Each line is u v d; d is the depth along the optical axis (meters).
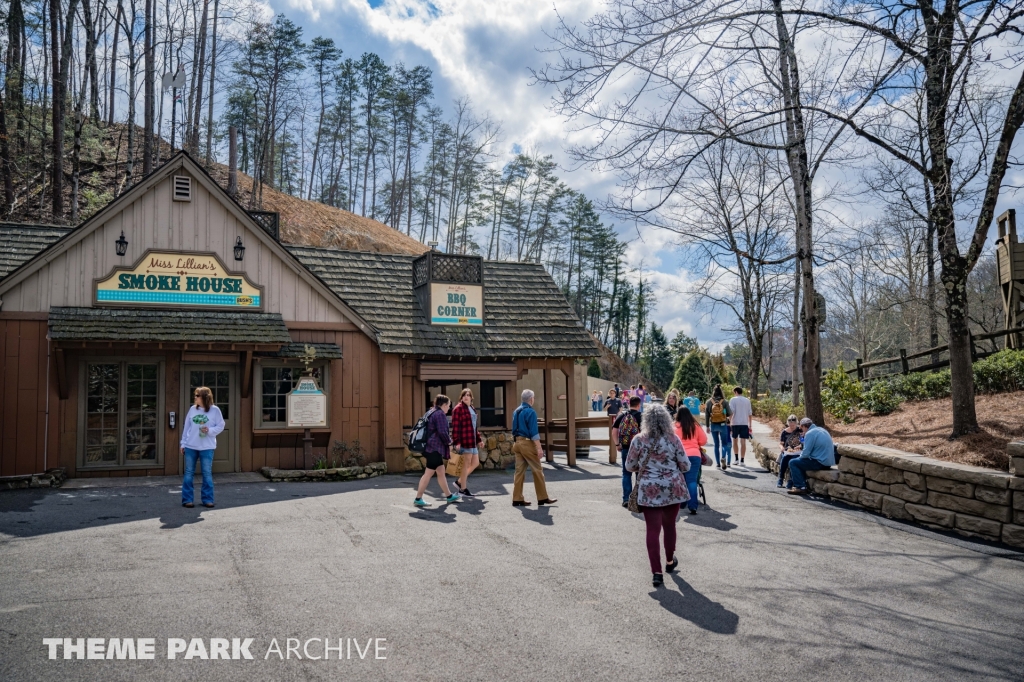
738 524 10.00
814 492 12.62
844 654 5.30
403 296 18.20
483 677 4.73
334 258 18.70
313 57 67.94
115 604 5.95
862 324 38.22
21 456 13.22
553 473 16.05
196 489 12.62
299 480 14.23
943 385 17.45
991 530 9.13
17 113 33.53
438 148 69.88
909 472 10.40
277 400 15.44
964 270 12.70
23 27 36.19
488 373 17.44
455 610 6.04
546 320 19.17
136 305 14.26
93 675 4.60
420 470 16.34
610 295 84.06
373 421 16.33
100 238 14.16
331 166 69.81
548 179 69.56
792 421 13.58
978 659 5.28
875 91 11.42
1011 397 14.85
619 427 11.20
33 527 8.95
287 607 5.99
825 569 7.69
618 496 12.32
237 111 57.25
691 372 35.72
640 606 6.25
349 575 6.99
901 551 8.63
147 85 35.38
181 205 14.87
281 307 15.64
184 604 5.98
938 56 11.50
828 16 10.61
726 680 4.77
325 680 4.62
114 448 14.01
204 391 10.78
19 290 13.46
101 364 14.00
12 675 4.57
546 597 6.45
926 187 13.47
